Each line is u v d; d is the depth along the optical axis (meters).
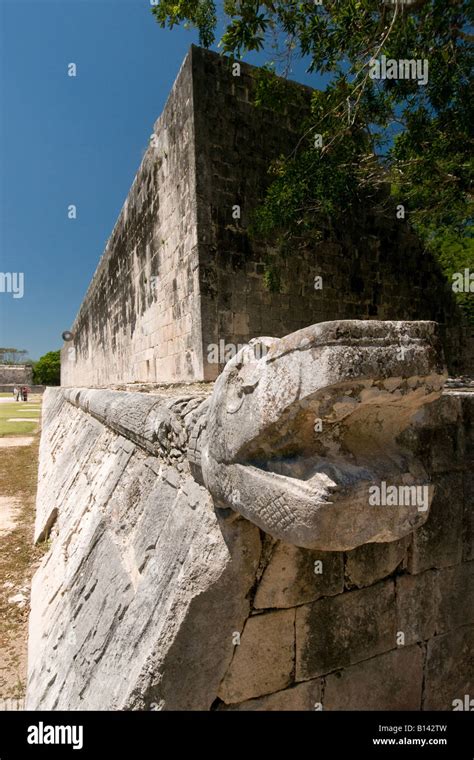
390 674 2.16
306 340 1.37
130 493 3.15
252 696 1.89
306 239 6.85
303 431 1.48
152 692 1.80
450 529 2.30
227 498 1.75
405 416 1.59
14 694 3.11
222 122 6.04
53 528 5.50
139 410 3.23
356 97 5.44
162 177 7.01
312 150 5.59
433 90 5.04
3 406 28.94
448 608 2.32
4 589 4.59
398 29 4.64
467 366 9.32
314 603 1.98
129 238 9.22
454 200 6.36
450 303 9.08
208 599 1.83
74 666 2.60
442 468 2.25
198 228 5.79
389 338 1.35
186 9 5.00
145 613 2.14
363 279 7.64
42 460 9.14
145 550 2.50
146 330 8.20
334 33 4.89
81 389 7.81
